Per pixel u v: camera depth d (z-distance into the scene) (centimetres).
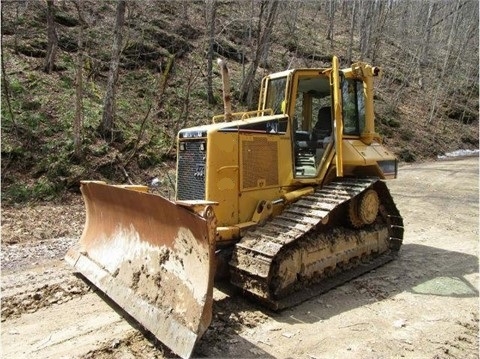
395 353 395
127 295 446
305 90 633
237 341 409
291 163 577
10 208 884
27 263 621
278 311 469
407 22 3641
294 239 468
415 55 3200
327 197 550
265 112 621
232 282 490
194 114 1494
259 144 548
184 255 411
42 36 1485
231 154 523
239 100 1714
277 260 480
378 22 2836
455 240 792
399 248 674
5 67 1263
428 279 582
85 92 1320
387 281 572
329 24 3312
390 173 668
